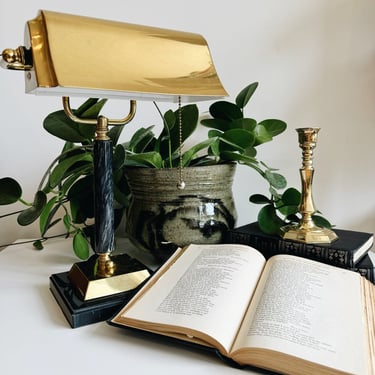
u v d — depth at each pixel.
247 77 0.97
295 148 0.97
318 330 0.41
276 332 0.40
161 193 0.67
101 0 0.97
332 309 0.45
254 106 0.98
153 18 0.99
